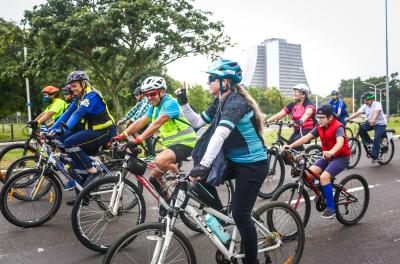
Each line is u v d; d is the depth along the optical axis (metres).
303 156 4.70
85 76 5.43
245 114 3.13
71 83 5.40
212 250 4.34
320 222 5.30
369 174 8.57
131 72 16.97
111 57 14.82
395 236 4.78
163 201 3.62
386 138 9.81
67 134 5.56
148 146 9.16
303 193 4.74
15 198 5.03
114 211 4.25
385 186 7.39
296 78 131.88
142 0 12.86
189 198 3.16
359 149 9.50
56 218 5.46
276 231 3.69
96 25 12.48
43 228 5.07
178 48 13.76
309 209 4.81
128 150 4.14
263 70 132.38
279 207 3.67
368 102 9.53
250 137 3.18
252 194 3.22
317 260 4.11
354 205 5.26
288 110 7.56
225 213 3.46
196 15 14.05
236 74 3.17
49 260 4.12
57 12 13.66
